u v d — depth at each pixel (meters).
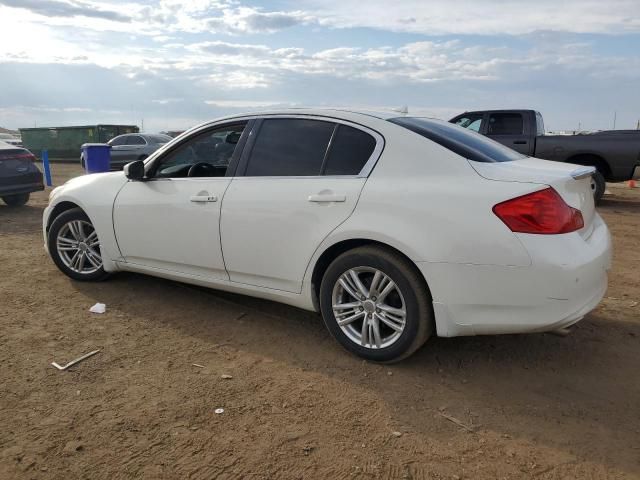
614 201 11.57
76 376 3.25
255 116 3.98
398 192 3.20
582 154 10.40
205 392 3.08
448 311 3.06
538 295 2.88
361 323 3.51
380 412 2.90
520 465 2.47
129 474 2.38
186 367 3.40
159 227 4.26
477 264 2.96
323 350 3.66
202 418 2.82
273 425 2.76
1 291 4.79
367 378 3.27
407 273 3.16
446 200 3.05
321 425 2.77
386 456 2.53
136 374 3.29
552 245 2.86
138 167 4.36
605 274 3.23
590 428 2.76
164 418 2.81
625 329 4.01
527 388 3.16
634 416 2.87
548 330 2.97
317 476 2.38
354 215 3.31
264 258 3.73
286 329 4.01
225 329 4.01
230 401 2.99
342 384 3.20
